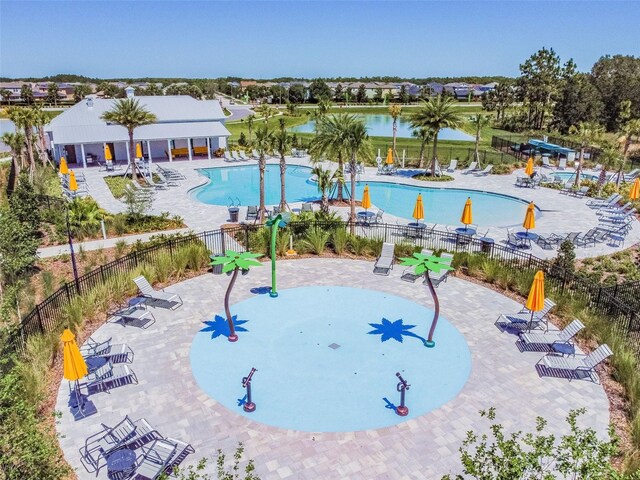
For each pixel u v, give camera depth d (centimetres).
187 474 969
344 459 1023
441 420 1148
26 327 1437
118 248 2225
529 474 913
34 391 1166
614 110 7956
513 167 4531
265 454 1035
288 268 2119
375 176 4278
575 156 4925
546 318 1655
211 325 1597
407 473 985
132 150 3944
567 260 2008
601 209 3175
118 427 1048
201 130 5031
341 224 2459
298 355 1427
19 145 3791
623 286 1762
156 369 1342
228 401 1213
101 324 1590
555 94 8512
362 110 12162
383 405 1204
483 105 10881
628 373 1274
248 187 4000
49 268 2064
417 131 4588
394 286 1930
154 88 13775
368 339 1520
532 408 1193
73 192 3366
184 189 3712
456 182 4056
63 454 1019
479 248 2381
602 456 745
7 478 832
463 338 1526
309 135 7088
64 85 19312
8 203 2856
